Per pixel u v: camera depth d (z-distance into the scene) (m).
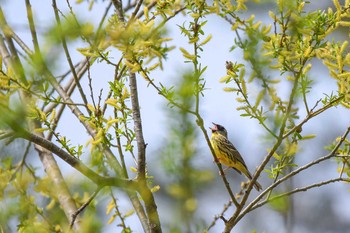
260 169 11.37
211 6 10.80
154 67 10.25
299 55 10.83
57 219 11.66
